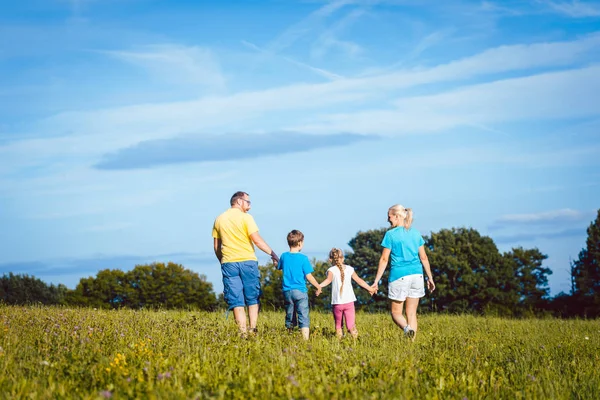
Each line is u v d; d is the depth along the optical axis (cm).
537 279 7394
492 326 1596
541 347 1052
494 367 798
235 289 1071
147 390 549
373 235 6431
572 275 6994
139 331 991
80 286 6850
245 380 618
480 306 6656
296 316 1157
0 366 640
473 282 6519
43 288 6719
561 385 720
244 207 1102
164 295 6894
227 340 879
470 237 6869
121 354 714
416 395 619
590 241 6812
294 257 1148
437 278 6719
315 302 5091
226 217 1084
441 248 6800
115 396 533
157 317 1302
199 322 1142
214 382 610
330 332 1238
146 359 705
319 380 633
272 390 586
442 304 6694
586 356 973
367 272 6334
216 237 1099
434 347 982
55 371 640
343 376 665
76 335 889
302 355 779
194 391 561
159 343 827
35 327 989
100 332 941
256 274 1084
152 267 6956
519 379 743
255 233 1075
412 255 1162
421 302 6725
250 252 1084
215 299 7112
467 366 788
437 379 684
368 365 723
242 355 777
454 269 6594
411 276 1158
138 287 6888
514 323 1778
